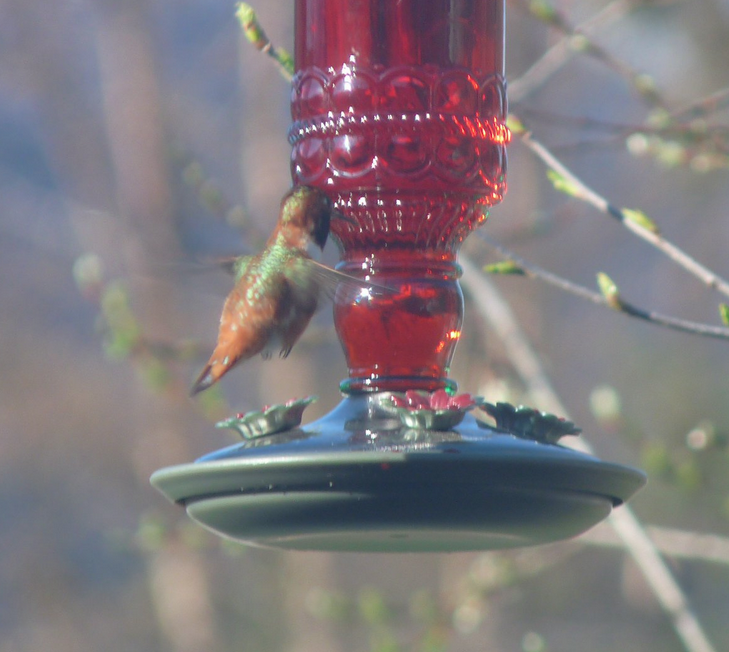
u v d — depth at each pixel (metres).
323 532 4.80
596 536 10.29
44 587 25.27
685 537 9.12
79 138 25.48
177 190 23.47
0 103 27.02
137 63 23.88
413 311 5.31
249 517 4.78
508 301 19.00
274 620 21.81
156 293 22.06
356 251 5.43
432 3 5.29
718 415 20.16
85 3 25.70
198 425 23.42
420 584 21.20
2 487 25.83
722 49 16.95
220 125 25.22
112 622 25.02
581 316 22.36
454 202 5.32
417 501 4.52
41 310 26.45
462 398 4.91
